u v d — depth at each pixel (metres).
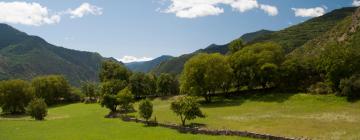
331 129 58.22
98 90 152.38
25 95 126.38
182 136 59.62
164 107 105.06
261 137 55.00
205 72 106.81
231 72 111.00
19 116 116.31
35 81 154.88
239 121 72.00
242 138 55.84
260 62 107.81
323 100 85.44
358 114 69.38
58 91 156.00
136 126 73.25
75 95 160.00
